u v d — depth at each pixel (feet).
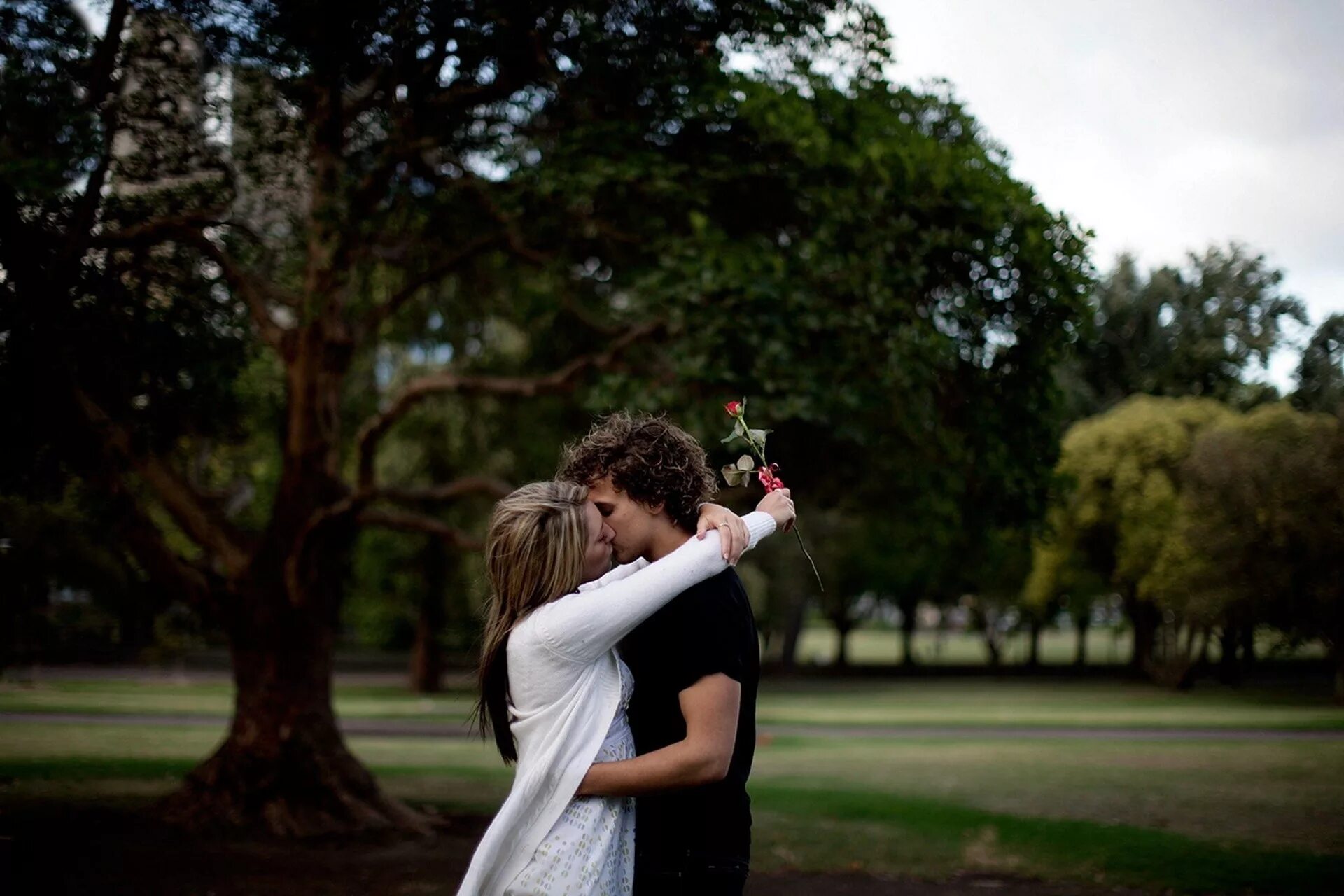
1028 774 39.19
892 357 27.20
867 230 28.14
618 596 7.82
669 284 29.12
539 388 34.06
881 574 128.57
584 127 26.73
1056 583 85.40
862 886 24.70
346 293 33.60
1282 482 28.91
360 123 28.17
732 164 28.76
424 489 33.96
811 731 64.75
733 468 9.39
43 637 32.50
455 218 33.78
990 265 28.43
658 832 8.15
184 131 25.00
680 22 24.49
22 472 26.22
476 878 7.73
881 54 26.48
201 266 29.78
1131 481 59.57
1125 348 49.57
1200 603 31.07
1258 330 39.68
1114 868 24.71
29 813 30.27
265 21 22.49
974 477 32.53
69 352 24.41
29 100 22.11
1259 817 26.89
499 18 22.95
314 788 30.09
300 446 32.37
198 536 31.32
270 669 30.86
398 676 129.70
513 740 8.36
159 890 23.32
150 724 56.54
